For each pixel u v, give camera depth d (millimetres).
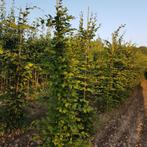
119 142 14461
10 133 13727
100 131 15688
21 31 13836
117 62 22266
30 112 17438
